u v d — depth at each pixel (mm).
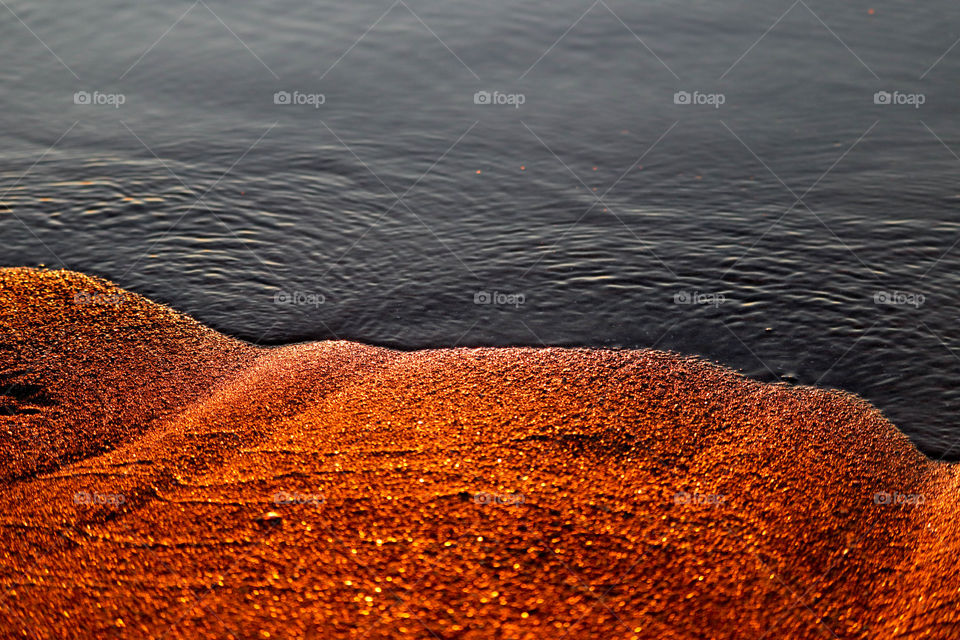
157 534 4113
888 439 5258
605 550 3984
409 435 4875
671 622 3680
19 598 3779
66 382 5477
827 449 5031
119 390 5465
